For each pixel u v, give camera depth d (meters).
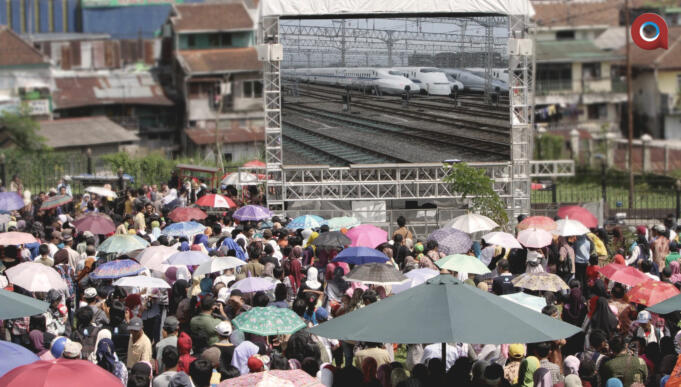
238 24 135.12
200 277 30.06
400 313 18.11
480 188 49.59
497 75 53.47
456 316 17.75
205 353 21.22
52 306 26.06
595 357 21.83
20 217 46.97
